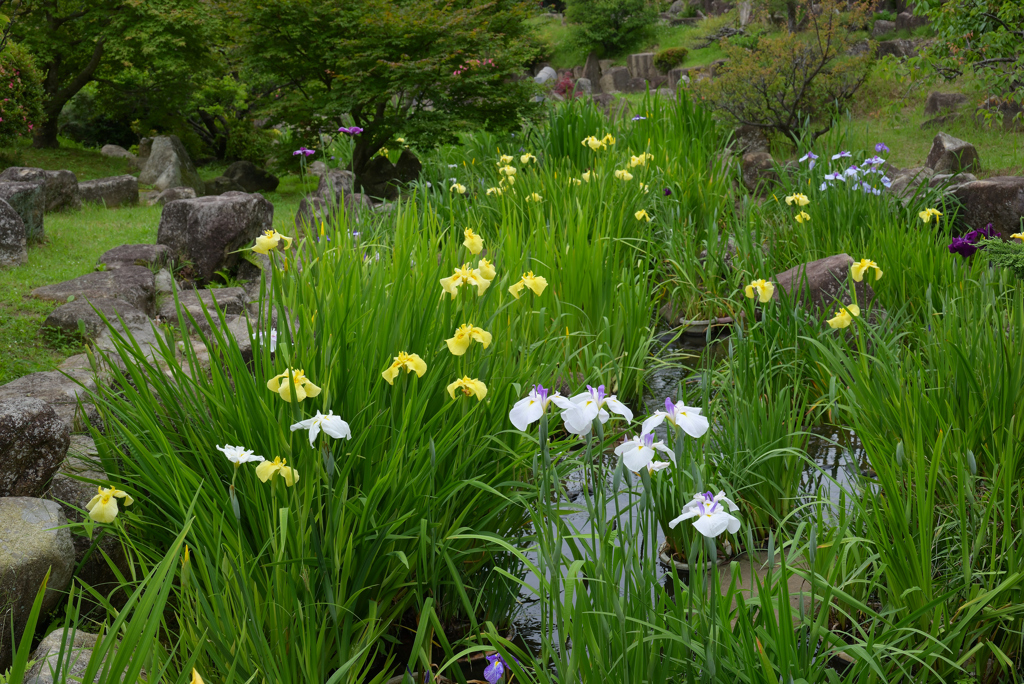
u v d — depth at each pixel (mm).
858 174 7230
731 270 6746
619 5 29562
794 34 11852
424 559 2545
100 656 1614
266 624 2332
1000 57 7637
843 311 3721
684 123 10742
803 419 4496
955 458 2799
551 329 4484
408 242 4027
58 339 5250
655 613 2092
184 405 2908
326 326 2902
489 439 2867
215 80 19359
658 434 4320
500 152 9719
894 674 2404
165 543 2807
